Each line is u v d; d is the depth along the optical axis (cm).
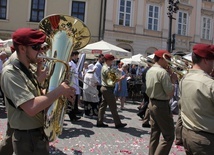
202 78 289
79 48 355
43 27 324
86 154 534
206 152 285
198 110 287
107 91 753
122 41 2438
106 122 842
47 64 296
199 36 2777
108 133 712
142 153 561
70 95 257
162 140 445
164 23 2577
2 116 829
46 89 274
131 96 1483
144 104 908
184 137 306
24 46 248
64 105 280
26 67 255
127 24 2459
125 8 2442
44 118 256
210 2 2847
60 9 2328
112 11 2397
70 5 2334
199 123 288
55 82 274
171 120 451
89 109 885
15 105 240
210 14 2853
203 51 296
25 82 246
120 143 627
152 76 458
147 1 2514
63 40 326
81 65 847
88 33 346
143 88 907
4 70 248
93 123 811
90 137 661
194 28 2755
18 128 254
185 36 2694
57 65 281
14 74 244
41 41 250
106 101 770
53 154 519
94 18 2369
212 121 285
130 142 640
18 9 2289
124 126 782
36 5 2311
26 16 2297
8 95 246
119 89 1105
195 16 2755
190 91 294
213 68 306
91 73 867
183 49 2694
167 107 448
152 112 456
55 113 266
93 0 2359
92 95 866
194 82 292
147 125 806
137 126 813
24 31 248
